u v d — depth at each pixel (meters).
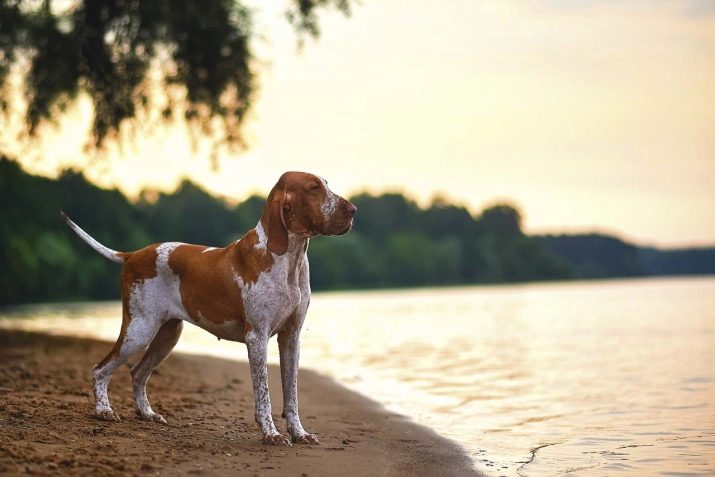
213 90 16.17
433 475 6.12
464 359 15.45
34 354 13.20
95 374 7.00
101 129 15.68
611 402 10.01
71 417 6.94
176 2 14.73
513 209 120.00
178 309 6.83
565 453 7.06
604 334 20.95
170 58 15.97
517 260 115.62
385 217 117.44
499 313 33.12
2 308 49.97
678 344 17.77
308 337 21.30
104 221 70.62
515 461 6.73
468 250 113.50
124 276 6.95
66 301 63.78
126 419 7.15
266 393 6.52
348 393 10.73
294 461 6.01
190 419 7.61
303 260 6.63
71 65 15.52
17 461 5.33
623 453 7.05
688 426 8.30
